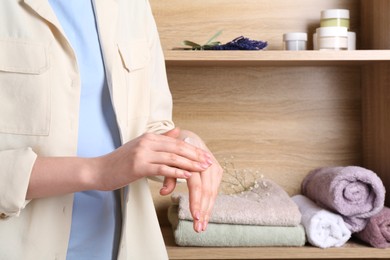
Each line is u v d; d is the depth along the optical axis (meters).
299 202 1.62
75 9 0.94
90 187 0.83
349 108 1.77
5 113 0.86
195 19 1.72
